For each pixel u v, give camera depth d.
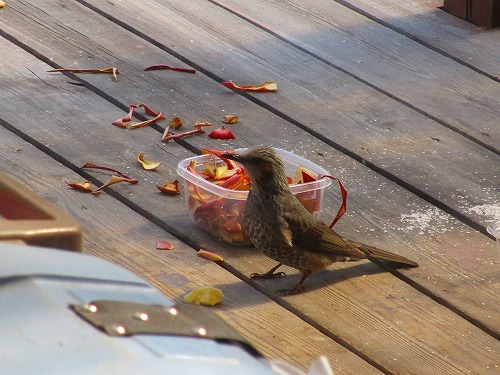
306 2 14.77
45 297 2.76
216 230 8.71
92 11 13.95
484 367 7.16
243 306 7.79
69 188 9.48
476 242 8.97
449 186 9.92
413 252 8.75
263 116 11.31
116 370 2.41
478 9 14.21
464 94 12.19
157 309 2.86
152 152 10.30
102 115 11.08
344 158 10.45
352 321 7.65
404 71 12.75
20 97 11.34
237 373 2.57
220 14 14.16
